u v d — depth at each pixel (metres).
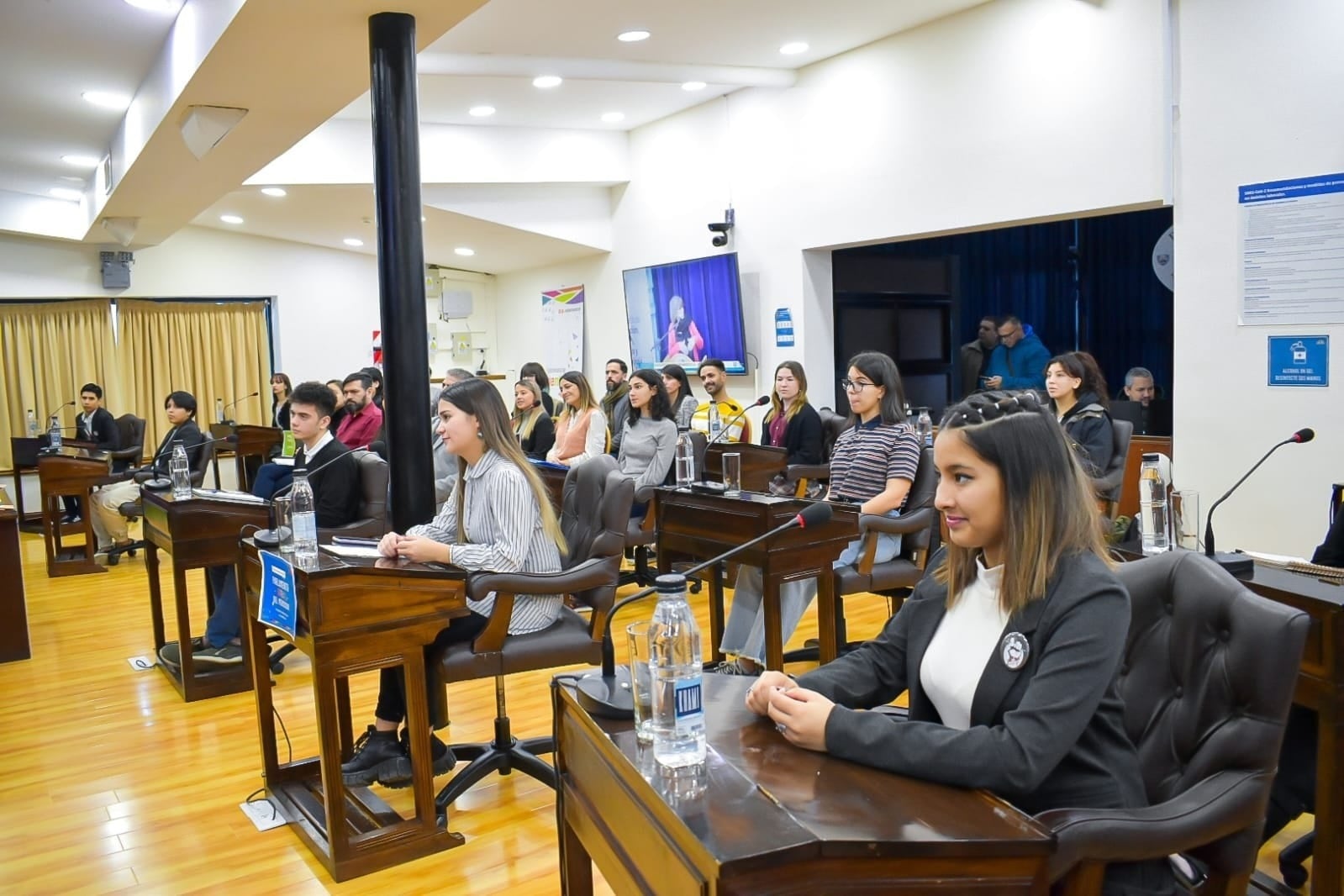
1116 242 7.61
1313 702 1.93
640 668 1.35
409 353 3.25
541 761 2.87
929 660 1.48
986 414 1.38
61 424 9.34
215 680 3.87
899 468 3.52
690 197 7.61
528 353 10.39
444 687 3.13
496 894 2.34
